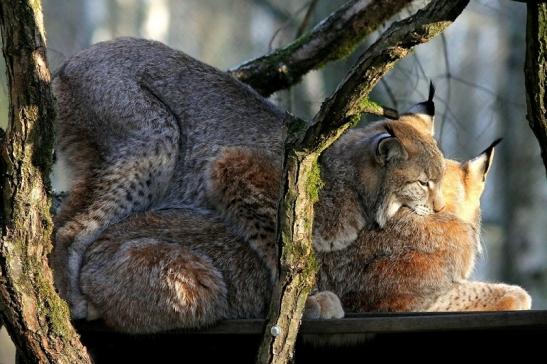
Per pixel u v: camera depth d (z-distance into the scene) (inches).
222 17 1307.8
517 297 445.1
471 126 1034.7
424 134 451.8
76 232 395.5
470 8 1059.9
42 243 340.2
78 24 1059.9
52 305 339.9
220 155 411.5
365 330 352.5
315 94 781.9
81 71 430.0
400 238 436.5
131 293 372.5
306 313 377.7
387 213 434.3
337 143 441.7
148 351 389.1
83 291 378.9
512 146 884.0
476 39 1315.2
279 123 433.7
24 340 337.1
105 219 402.0
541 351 378.9
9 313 335.6
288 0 1114.1
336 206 425.1
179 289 370.0
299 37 560.1
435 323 347.9
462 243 445.4
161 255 375.9
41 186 338.0
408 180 434.3
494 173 1008.9
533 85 326.0
